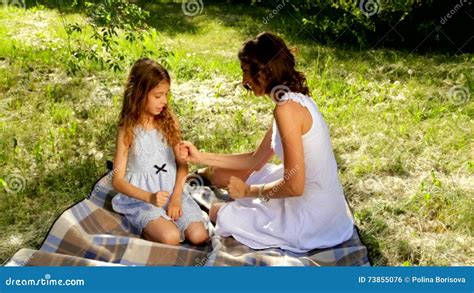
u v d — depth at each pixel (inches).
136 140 144.5
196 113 224.1
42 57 284.2
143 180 146.3
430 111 223.3
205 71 276.5
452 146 195.2
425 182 173.8
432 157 189.5
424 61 297.0
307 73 274.4
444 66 284.7
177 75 269.6
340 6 331.3
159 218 141.9
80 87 249.0
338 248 139.9
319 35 350.6
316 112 133.7
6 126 207.3
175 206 143.7
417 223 155.9
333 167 139.6
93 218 145.6
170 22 408.8
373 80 266.2
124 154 143.7
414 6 307.6
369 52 315.9
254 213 141.9
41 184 170.2
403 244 145.6
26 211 160.1
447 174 180.2
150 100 140.5
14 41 309.3
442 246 145.3
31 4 419.2
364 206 163.9
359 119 219.0
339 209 141.9
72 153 192.1
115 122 212.5
